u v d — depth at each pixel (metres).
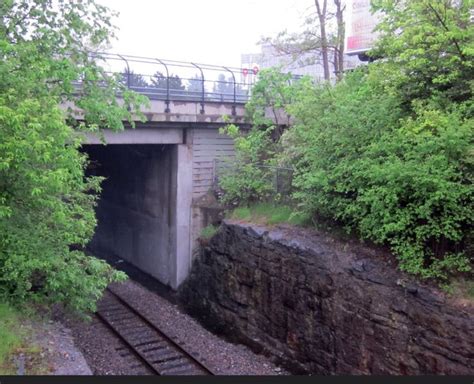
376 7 13.56
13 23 11.76
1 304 10.35
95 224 11.48
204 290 18.50
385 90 13.16
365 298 11.55
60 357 9.26
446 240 10.66
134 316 17.66
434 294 10.18
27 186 10.14
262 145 19.03
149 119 18.80
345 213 12.50
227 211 18.78
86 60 13.48
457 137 10.30
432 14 12.25
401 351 10.66
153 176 22.25
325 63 22.69
